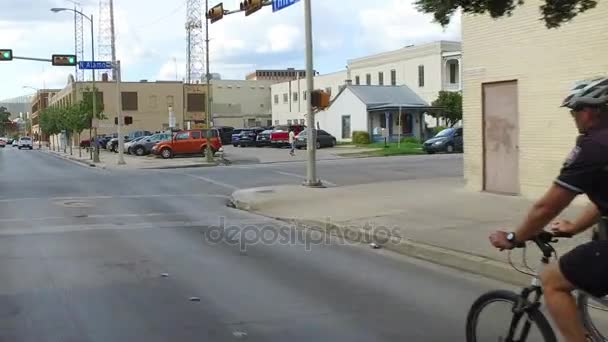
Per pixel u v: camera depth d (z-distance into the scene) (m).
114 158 41.94
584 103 3.42
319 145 46.44
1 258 9.01
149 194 18.50
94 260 8.87
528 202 12.74
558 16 8.16
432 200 13.84
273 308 6.44
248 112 91.69
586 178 3.33
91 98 57.31
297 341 5.44
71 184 22.03
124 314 6.23
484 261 8.00
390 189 16.64
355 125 55.03
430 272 8.12
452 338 5.53
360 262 8.78
